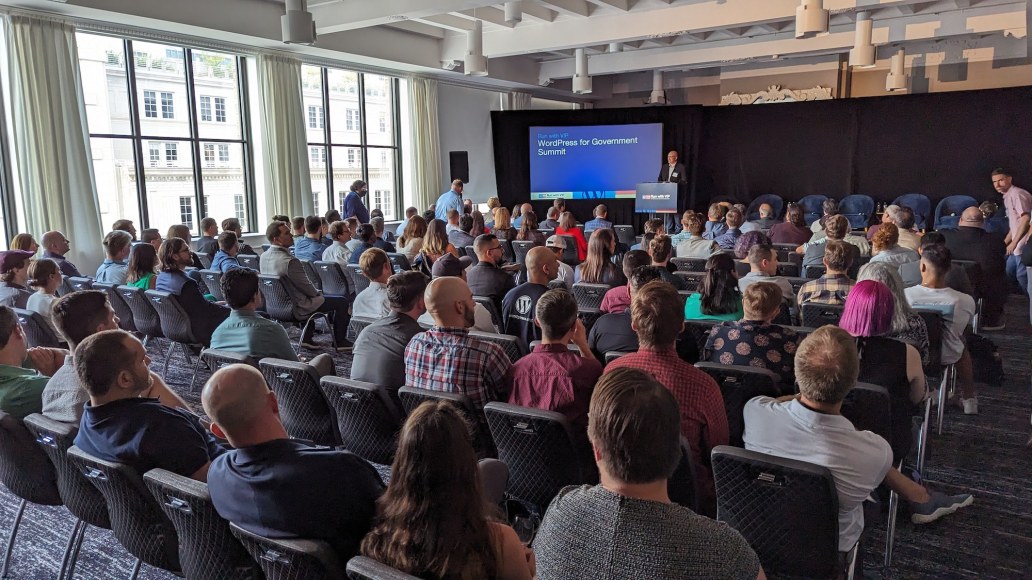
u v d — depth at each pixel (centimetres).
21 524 279
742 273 455
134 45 775
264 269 510
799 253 576
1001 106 994
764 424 183
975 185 1027
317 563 134
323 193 1064
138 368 186
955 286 414
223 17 765
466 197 1352
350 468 145
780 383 237
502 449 215
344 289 558
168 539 181
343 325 543
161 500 165
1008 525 266
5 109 652
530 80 1332
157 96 809
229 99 893
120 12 668
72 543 229
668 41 1203
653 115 1218
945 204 988
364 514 145
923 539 256
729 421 233
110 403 181
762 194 1204
